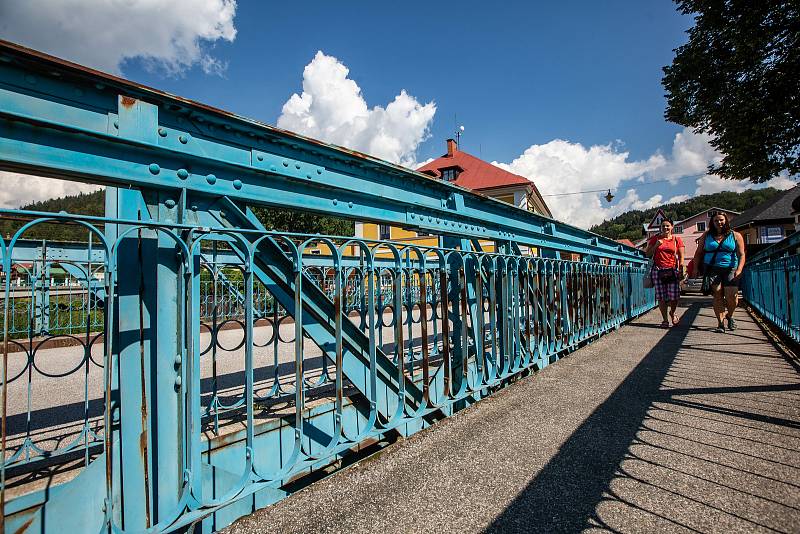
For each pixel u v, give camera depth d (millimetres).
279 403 3197
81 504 1614
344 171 2590
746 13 15500
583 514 1868
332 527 1828
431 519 1870
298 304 2068
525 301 4332
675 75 18047
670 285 7535
